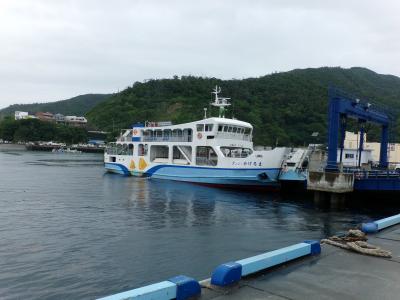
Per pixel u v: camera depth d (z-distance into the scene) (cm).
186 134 3597
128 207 2309
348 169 2847
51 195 2759
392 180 2578
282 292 599
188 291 562
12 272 1155
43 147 13488
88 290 1034
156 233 1670
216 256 1365
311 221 2080
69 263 1248
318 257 803
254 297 575
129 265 1241
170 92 15150
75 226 1766
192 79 15438
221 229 1795
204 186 3378
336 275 691
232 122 3462
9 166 5759
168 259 1314
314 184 2645
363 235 991
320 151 3450
